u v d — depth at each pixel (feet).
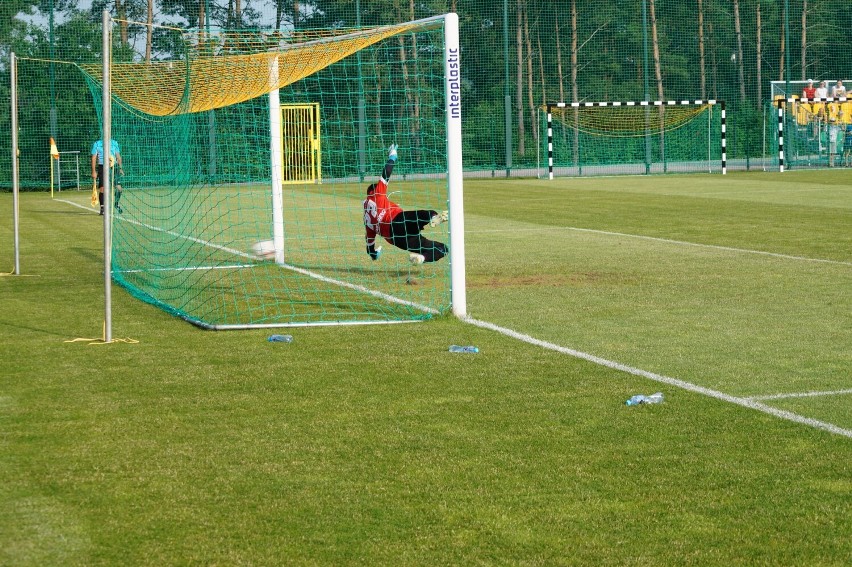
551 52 129.70
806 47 138.51
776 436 18.49
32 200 87.61
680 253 44.80
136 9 107.04
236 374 23.38
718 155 127.85
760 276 37.83
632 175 114.32
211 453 17.70
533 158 119.65
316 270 41.11
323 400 21.09
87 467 16.98
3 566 13.29
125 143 59.16
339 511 15.08
